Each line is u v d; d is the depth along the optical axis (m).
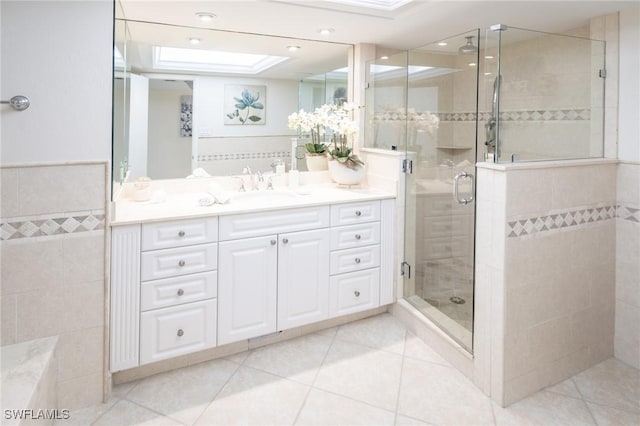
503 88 2.07
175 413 1.99
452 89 2.41
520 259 2.09
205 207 2.45
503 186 2.01
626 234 2.44
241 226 2.41
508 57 2.08
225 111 3.08
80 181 1.91
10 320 1.84
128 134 2.78
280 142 3.30
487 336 2.15
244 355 2.53
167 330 2.23
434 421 1.96
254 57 3.14
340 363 2.45
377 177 3.20
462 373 2.36
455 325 2.47
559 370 2.30
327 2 2.38
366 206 2.86
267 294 2.53
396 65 2.97
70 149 1.88
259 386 2.22
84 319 1.98
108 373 2.07
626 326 2.49
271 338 2.67
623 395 2.18
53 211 1.87
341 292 2.81
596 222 2.39
